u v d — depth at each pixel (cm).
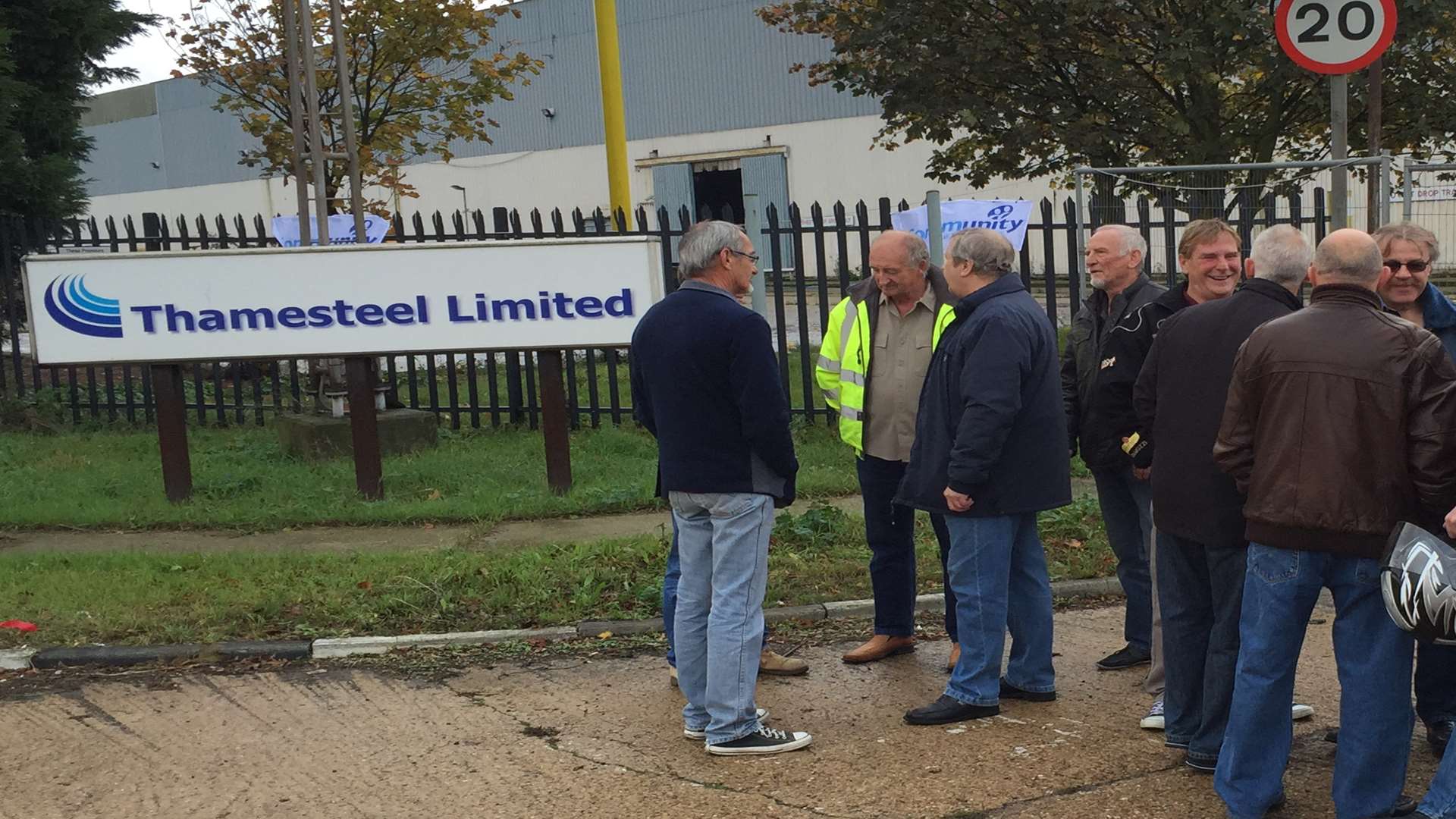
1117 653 538
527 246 828
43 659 554
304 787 424
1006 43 1506
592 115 3681
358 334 838
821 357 555
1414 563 336
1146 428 436
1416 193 942
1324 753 438
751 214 1011
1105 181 1179
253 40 1514
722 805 405
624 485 864
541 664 555
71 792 421
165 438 855
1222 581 407
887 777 424
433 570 656
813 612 609
